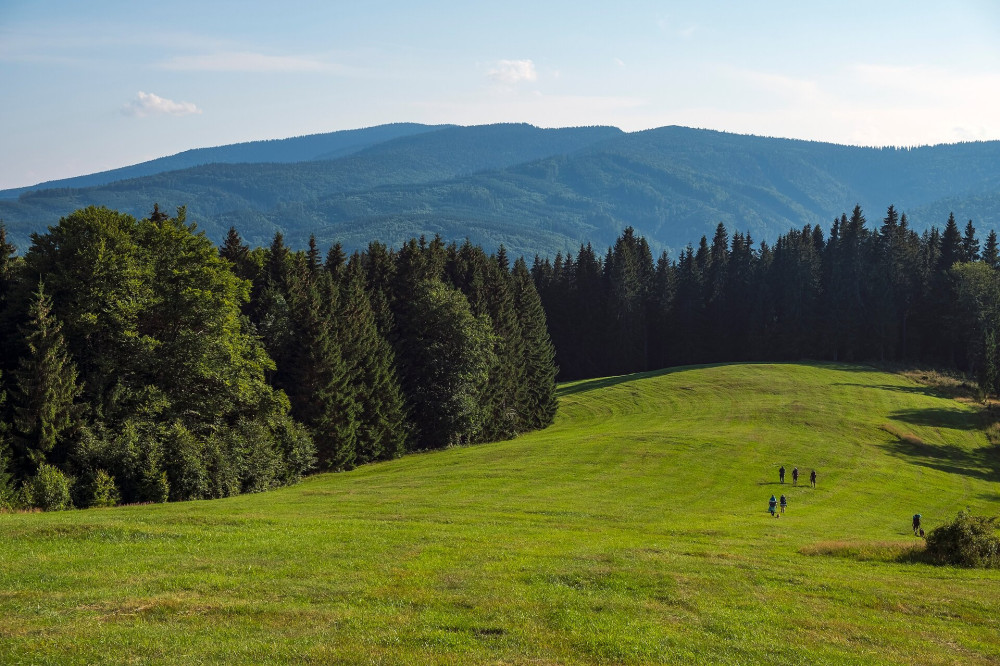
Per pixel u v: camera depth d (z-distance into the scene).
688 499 47.72
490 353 80.25
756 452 65.06
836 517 45.16
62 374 42.44
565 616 18.45
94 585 19.12
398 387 70.25
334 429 60.19
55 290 44.19
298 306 61.44
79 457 41.50
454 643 16.23
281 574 21.12
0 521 26.62
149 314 47.84
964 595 23.70
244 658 14.73
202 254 49.59
